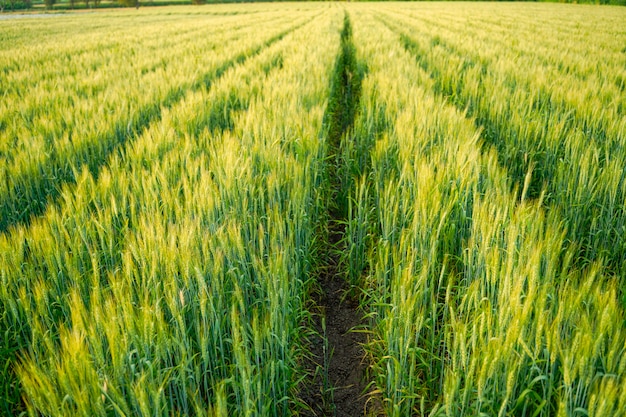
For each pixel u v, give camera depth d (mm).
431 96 6520
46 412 1771
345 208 5469
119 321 2045
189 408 2346
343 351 3578
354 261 4234
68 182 4984
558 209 4082
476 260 3135
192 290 2557
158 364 2080
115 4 86000
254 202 3662
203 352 2293
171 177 3955
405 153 4477
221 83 7578
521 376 2291
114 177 3855
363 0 81000
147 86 7766
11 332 2898
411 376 2492
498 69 8789
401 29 19469
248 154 4367
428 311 3100
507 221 3121
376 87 7324
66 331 2096
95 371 1835
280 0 90500
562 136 5383
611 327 2000
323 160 5297
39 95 7277
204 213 3186
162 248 2580
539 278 2656
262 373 2545
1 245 2809
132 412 1951
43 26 34188
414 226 3193
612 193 4082
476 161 4047
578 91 6664
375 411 3021
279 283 2680
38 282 2715
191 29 24578
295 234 3697
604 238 4188
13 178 4383
